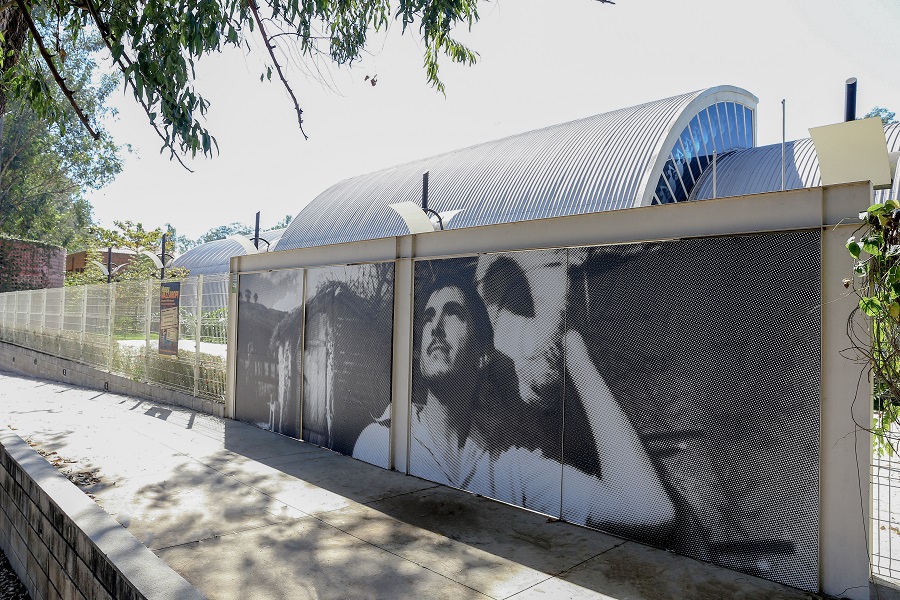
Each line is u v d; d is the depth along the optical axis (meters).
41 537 4.09
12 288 28.05
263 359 8.56
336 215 22.80
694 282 4.14
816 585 3.54
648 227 4.42
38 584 4.12
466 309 5.72
